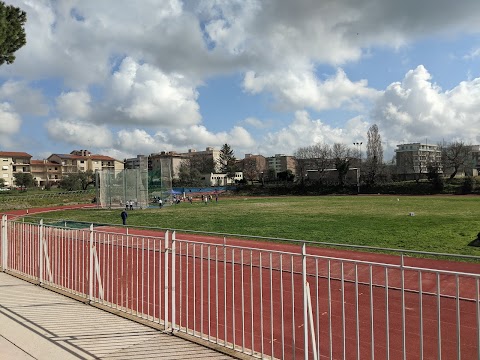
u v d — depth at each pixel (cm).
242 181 11275
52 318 696
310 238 2220
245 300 968
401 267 453
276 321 827
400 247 1886
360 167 11156
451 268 1377
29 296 858
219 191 10206
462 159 9881
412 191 8369
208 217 3747
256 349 685
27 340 575
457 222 2856
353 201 6003
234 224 3091
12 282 997
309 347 695
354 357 657
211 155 18175
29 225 1080
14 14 1714
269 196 9025
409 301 945
